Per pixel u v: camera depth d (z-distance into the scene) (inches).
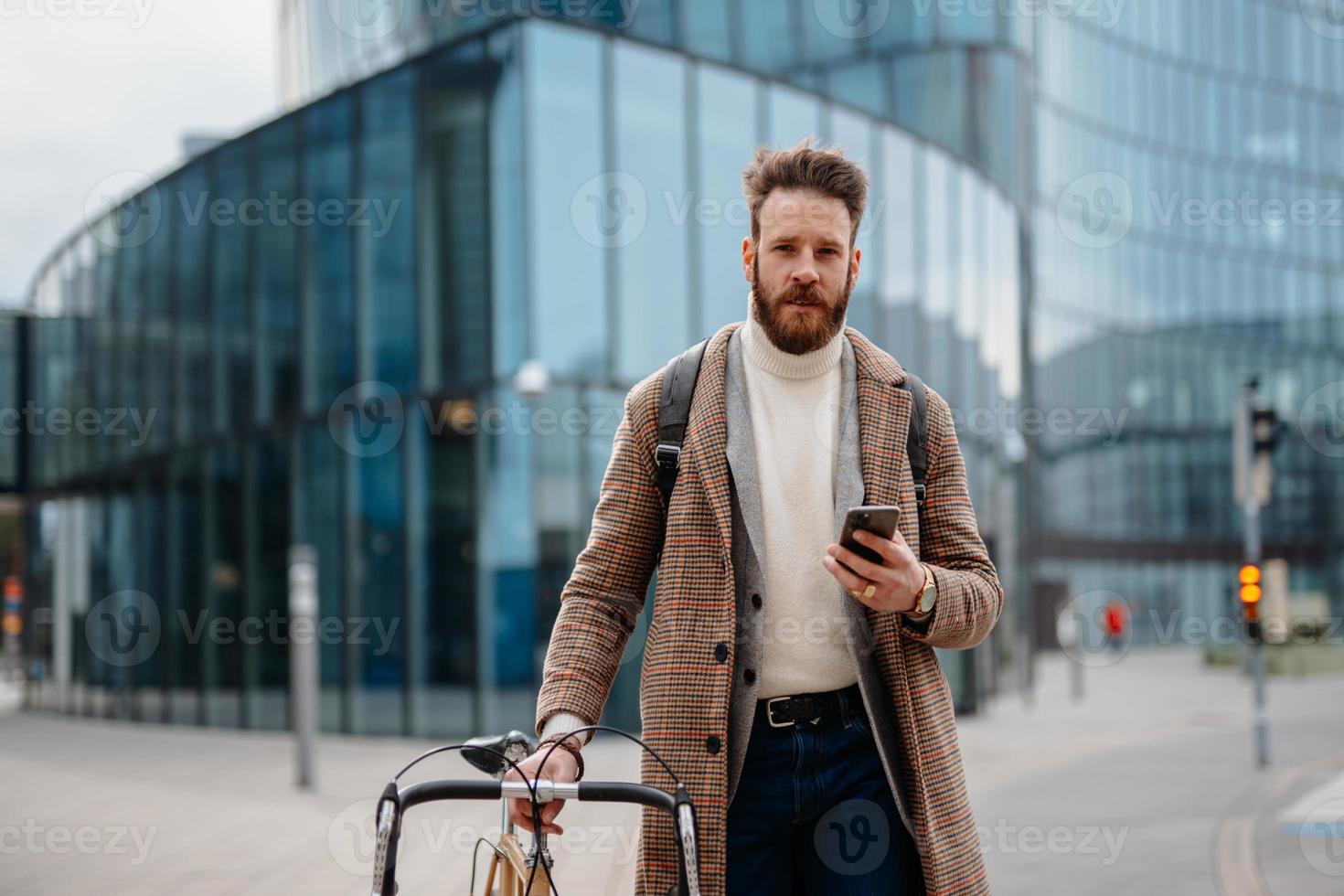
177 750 706.8
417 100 753.6
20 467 1031.6
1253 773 558.6
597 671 115.0
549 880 103.1
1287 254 2338.8
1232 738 722.2
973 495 914.1
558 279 710.5
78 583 1021.8
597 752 611.2
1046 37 1984.5
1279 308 2321.6
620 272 721.0
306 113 807.7
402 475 749.3
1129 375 2160.4
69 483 1024.9
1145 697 1101.1
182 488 893.8
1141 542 2167.8
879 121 829.2
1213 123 2284.7
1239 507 2237.9
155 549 919.0
